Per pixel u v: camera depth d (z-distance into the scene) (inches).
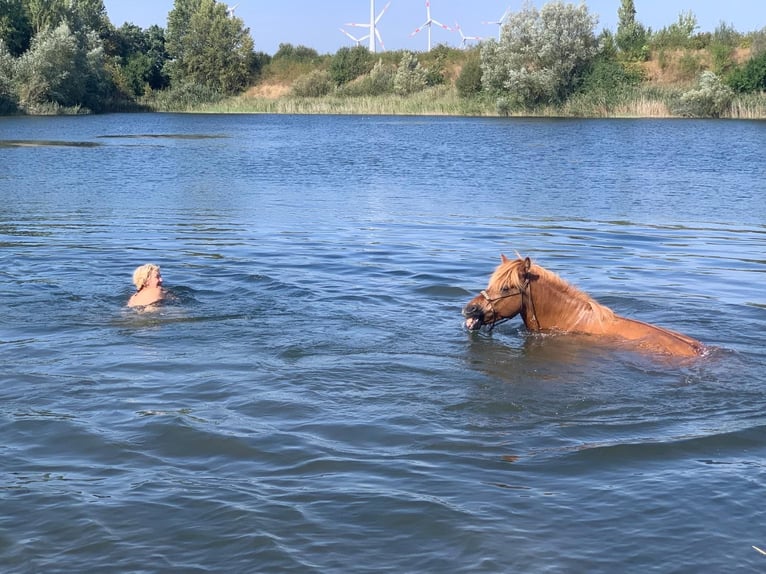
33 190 941.8
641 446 243.3
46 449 240.7
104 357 326.6
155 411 269.0
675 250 583.8
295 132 2052.2
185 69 3863.2
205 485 217.5
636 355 329.7
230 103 3582.7
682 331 368.5
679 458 236.2
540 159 1336.1
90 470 227.1
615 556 183.9
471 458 235.5
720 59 2812.5
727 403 279.7
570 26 2763.3
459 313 398.9
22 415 265.4
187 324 374.0
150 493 212.7
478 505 206.7
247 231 652.7
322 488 215.5
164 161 1318.9
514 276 355.3
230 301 416.2
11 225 678.5
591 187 981.8
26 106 3034.0
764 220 735.1
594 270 510.3
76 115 3125.0
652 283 471.5
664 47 2992.1
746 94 2554.1
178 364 317.7
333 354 331.3
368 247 580.1
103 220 711.7
